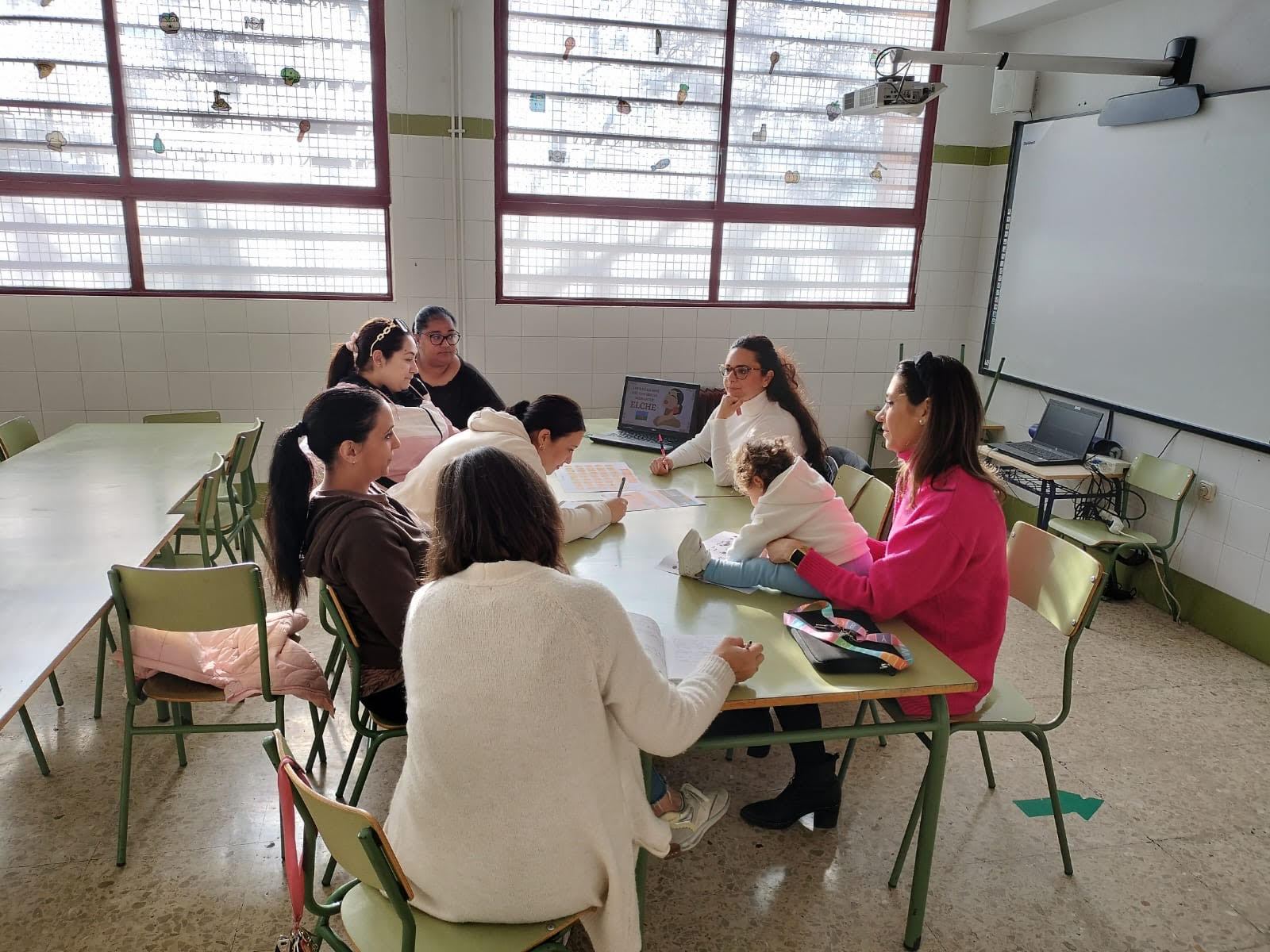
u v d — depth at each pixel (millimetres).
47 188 4129
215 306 4379
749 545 2145
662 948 1870
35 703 2744
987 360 5062
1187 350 3629
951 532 1880
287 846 1299
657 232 4785
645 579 2156
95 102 4090
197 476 3012
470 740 1202
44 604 1932
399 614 1804
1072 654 2010
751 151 4770
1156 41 3807
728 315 4961
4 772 2402
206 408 4500
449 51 4273
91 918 1901
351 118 4312
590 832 1271
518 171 4527
